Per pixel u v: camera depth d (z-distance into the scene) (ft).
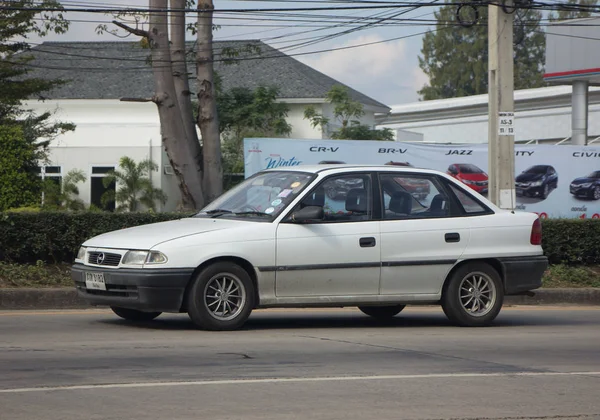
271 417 31.53
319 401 34.35
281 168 59.31
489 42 90.99
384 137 211.41
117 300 51.72
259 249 52.80
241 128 207.21
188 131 106.93
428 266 57.11
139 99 102.17
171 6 104.99
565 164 118.73
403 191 57.67
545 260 60.70
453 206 58.85
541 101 245.65
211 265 52.01
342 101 215.10
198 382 37.29
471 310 59.21
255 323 59.36
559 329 59.77
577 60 170.40
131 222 81.15
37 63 242.58
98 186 191.93
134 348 45.85
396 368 41.93
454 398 35.63
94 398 33.91
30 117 174.91
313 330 55.57
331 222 55.01
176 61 105.81
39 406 32.50
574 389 38.24
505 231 59.57
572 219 95.35
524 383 39.24
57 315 61.57
